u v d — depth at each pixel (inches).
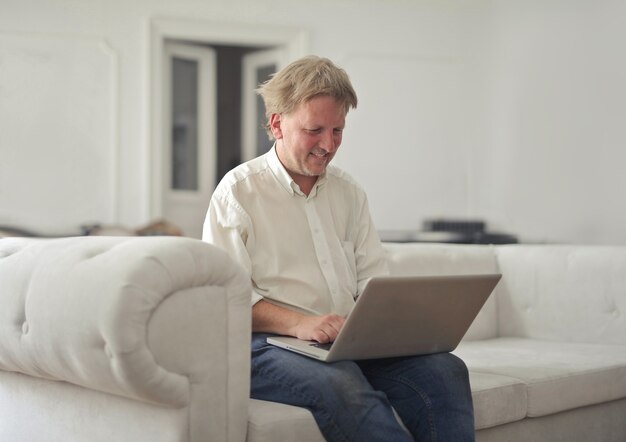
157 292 60.0
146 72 260.8
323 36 279.0
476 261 119.6
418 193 290.8
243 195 78.0
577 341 115.7
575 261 117.0
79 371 64.9
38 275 68.8
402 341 72.1
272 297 77.3
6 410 81.6
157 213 263.7
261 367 72.8
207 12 266.7
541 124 276.4
